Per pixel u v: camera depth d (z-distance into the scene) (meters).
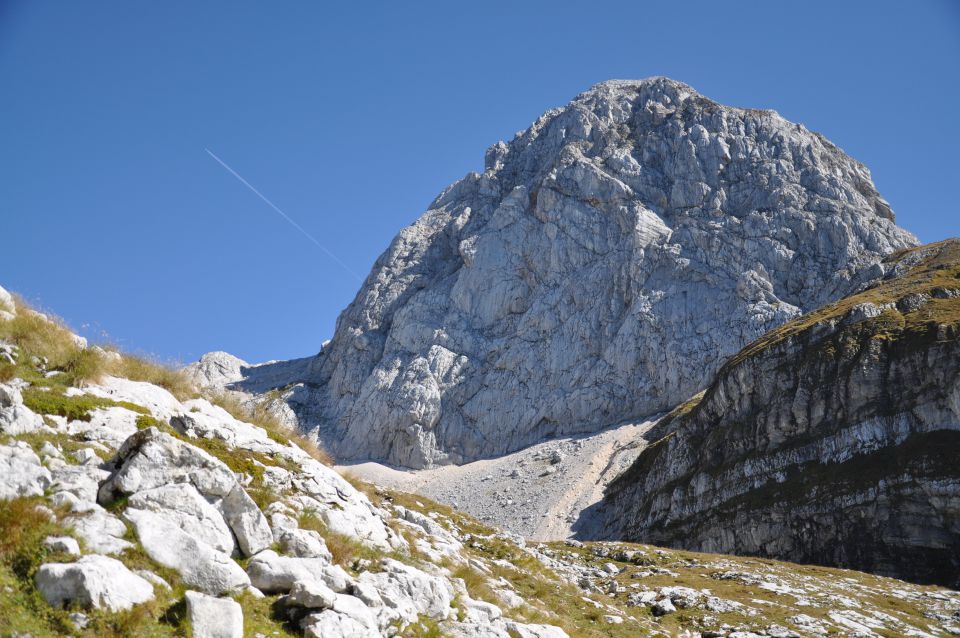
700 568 50.91
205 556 13.15
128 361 20.86
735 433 133.75
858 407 119.62
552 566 36.47
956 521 97.00
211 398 22.64
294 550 15.26
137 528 12.99
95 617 11.26
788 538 110.75
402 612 15.22
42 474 13.30
